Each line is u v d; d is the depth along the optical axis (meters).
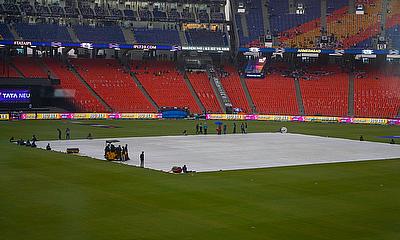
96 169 62.31
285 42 162.12
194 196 48.78
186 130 113.12
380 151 84.75
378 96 151.62
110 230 37.78
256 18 168.62
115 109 138.62
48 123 119.69
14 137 92.50
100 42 152.38
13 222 39.41
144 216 41.59
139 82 150.88
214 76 159.00
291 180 57.81
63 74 146.00
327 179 58.84
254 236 37.06
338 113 145.88
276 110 147.38
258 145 90.31
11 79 129.75
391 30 163.00
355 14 169.12
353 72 162.75
